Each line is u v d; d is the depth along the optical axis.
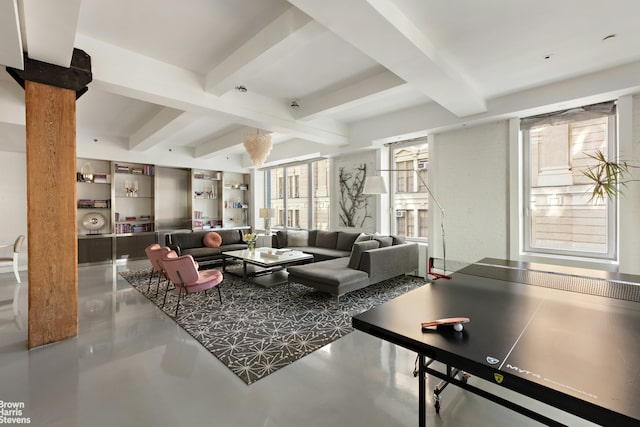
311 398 1.98
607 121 3.63
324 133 5.36
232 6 2.34
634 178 3.27
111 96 4.30
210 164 8.32
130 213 7.31
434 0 2.16
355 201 6.34
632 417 0.79
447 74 3.02
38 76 2.54
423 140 5.45
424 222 5.53
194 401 1.94
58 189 2.71
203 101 3.52
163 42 2.84
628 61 3.10
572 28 2.51
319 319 3.30
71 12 1.93
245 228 8.79
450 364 1.14
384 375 2.26
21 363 2.38
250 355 2.53
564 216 3.97
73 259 2.81
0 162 5.70
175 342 2.76
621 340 1.23
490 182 4.43
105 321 3.25
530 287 2.02
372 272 4.12
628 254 3.31
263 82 3.80
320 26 2.29
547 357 1.10
